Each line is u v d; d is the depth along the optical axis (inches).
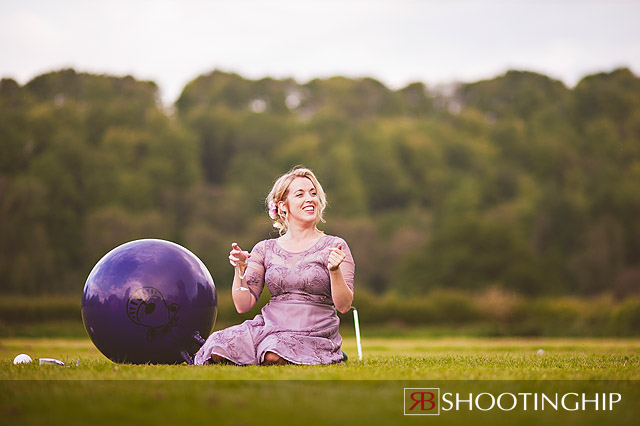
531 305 1481.3
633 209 2893.7
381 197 3255.4
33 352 465.4
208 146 3479.3
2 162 2778.1
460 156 3395.7
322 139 3467.0
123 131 3046.3
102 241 2652.6
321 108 3737.7
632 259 2849.4
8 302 1231.5
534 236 2935.5
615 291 2699.3
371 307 1454.2
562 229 2935.5
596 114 3329.2
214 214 3016.7
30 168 2773.1
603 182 3006.9
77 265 2677.2
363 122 3599.9
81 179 2854.3
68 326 1160.8
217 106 3686.0
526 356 355.3
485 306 1473.9
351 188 3139.8
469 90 3875.5
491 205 3169.3
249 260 282.7
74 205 2780.5
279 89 3919.8
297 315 270.5
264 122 3535.9
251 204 3129.9
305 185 283.1
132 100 3235.7
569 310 1432.1
